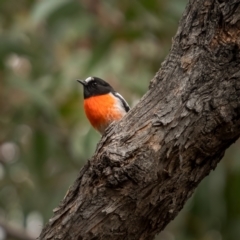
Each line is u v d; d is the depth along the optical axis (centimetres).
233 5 507
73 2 1173
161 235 1245
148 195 527
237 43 507
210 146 522
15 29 1279
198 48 533
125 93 1164
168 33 1159
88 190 542
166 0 1138
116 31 1152
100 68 1152
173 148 524
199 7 534
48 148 1266
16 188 1380
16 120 1271
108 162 528
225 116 509
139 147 527
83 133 1161
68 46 1292
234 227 1145
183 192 537
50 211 1238
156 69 1211
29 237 1288
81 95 1231
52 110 1161
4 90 1257
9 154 1384
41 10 1100
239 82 507
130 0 1124
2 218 1345
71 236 543
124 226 535
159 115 533
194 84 525
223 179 1109
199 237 1212
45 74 1254
